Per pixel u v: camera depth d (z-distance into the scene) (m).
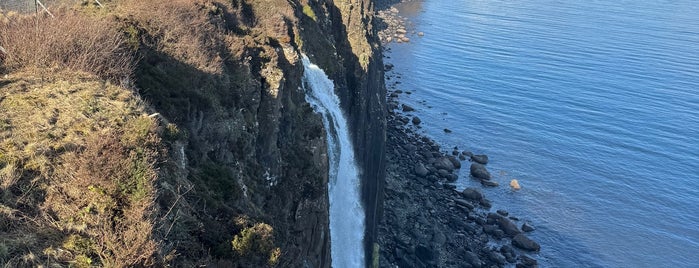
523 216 59.59
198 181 16.80
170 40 23.25
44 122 14.74
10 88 16.20
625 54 123.88
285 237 21.02
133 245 12.09
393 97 93.06
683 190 66.75
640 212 61.94
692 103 94.62
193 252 13.65
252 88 25.47
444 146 75.62
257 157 24.55
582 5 185.75
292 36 36.34
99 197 12.91
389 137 74.12
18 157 13.25
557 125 84.12
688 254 55.00
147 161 14.16
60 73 17.52
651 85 103.62
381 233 50.75
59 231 12.12
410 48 126.31
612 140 79.50
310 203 26.53
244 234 14.80
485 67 112.31
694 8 185.00
